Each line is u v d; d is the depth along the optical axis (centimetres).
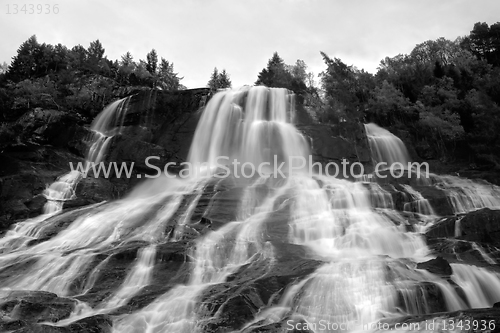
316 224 1844
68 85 4119
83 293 1427
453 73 4075
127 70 5678
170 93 3588
